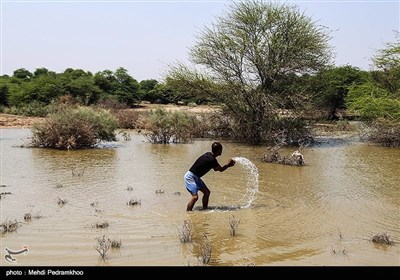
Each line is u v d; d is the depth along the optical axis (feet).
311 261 21.58
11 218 28.50
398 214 30.73
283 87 82.28
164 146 74.13
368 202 34.30
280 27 79.25
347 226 27.68
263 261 21.59
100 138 75.61
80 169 48.75
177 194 36.24
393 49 80.07
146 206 32.07
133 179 42.86
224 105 87.15
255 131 81.10
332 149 72.18
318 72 81.87
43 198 34.27
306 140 81.66
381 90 82.43
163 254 22.33
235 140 84.28
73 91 171.63
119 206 31.91
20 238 24.53
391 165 54.34
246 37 77.71
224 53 78.89
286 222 28.45
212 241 24.48
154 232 25.89
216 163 31.76
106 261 21.30
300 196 36.24
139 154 62.95
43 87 162.71
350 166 53.42
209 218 29.17
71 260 21.36
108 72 205.16
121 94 191.21
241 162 55.26
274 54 79.15
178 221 28.35
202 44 80.28
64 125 69.31
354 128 109.50
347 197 36.01
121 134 94.68
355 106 80.48
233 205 32.94
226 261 21.54
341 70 135.54
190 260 21.59
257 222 28.35
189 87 84.58
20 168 49.14
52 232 25.62
